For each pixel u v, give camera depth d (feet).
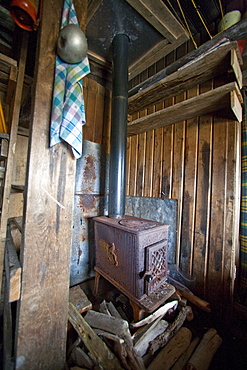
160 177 6.37
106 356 3.01
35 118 2.86
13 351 2.87
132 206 7.30
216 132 4.98
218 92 3.99
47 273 2.97
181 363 3.22
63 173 3.18
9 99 4.63
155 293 4.01
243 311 4.58
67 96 2.94
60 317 3.12
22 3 2.79
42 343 2.90
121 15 4.29
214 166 4.99
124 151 5.11
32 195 2.83
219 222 4.81
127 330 3.34
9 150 3.65
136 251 3.73
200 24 5.29
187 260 5.41
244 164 4.80
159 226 4.22
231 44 3.59
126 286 4.06
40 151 2.92
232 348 3.77
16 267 2.67
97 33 4.89
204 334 3.88
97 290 5.29
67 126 2.87
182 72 4.54
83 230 6.22
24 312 2.73
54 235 3.05
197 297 4.77
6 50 4.93
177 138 5.92
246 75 4.66
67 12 3.08
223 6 4.86
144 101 6.13
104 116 7.07
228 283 4.54
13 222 4.67
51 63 3.01
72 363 3.26
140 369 2.92
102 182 6.84
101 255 5.02
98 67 6.51
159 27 4.48
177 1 4.69
